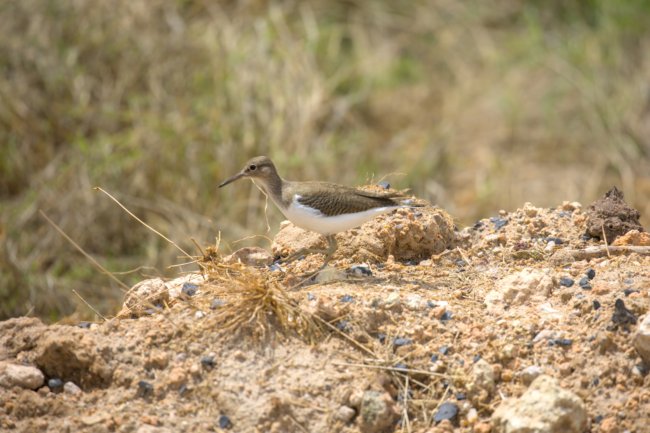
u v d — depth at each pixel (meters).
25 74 18.61
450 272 9.88
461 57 23.66
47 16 19.42
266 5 22.53
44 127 17.91
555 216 10.90
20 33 19.31
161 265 15.74
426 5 24.64
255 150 17.92
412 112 22.06
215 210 16.64
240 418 7.86
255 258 10.22
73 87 18.53
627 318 8.29
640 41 22.34
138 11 20.11
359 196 9.63
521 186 19.77
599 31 23.02
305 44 21.61
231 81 19.09
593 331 8.38
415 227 10.26
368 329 8.60
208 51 19.95
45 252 15.64
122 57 19.30
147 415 7.90
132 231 16.42
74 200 16.28
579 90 21.98
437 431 7.81
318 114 19.66
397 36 24.06
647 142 20.45
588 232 10.41
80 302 14.55
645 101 21.05
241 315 8.57
